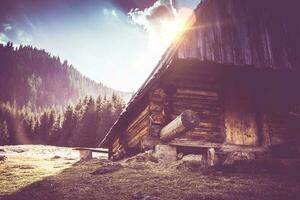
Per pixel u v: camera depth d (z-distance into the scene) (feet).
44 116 228.22
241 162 30.30
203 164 31.37
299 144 32.86
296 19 40.75
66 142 181.88
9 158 50.67
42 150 86.58
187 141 34.24
